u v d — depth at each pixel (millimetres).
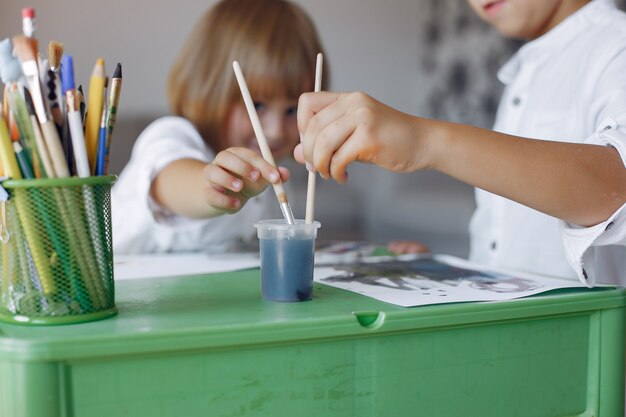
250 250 1083
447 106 2439
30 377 438
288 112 1404
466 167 600
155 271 776
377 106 582
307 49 1404
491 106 2283
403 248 1079
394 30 2455
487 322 561
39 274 496
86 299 506
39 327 488
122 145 1997
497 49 2258
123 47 2002
